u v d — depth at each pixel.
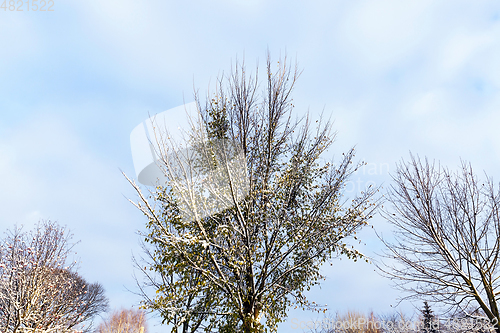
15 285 10.53
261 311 7.94
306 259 8.75
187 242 7.04
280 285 8.80
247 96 8.76
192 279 8.60
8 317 9.99
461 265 9.66
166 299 7.66
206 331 8.52
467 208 9.73
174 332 7.56
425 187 10.30
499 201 9.38
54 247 11.69
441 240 9.88
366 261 8.82
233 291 7.70
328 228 8.91
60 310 11.90
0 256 10.62
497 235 9.10
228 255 7.80
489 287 8.96
